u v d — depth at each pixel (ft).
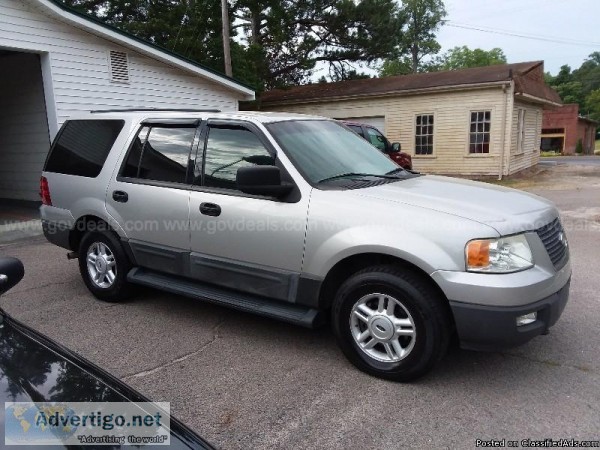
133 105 38.11
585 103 252.62
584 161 91.09
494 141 54.75
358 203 11.02
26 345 7.07
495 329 9.63
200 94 44.27
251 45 71.97
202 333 13.58
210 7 63.57
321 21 80.33
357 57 86.43
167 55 39.19
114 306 15.80
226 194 12.70
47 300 16.42
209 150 13.34
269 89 81.82
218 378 11.03
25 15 30.37
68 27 32.86
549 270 10.25
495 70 59.00
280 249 11.76
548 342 12.62
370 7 79.15
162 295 16.88
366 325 10.96
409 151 60.49
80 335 13.47
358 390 10.44
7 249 24.43
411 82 62.44
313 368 11.46
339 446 8.61
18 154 39.58
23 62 37.04
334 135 14.30
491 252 9.71
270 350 12.46
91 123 16.49
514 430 8.98
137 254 14.87
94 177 15.71
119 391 6.42
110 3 69.15
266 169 11.19
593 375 10.91
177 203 13.52
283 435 8.93
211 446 5.88
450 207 10.61
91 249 16.29
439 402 9.93
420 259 9.96
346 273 11.71
